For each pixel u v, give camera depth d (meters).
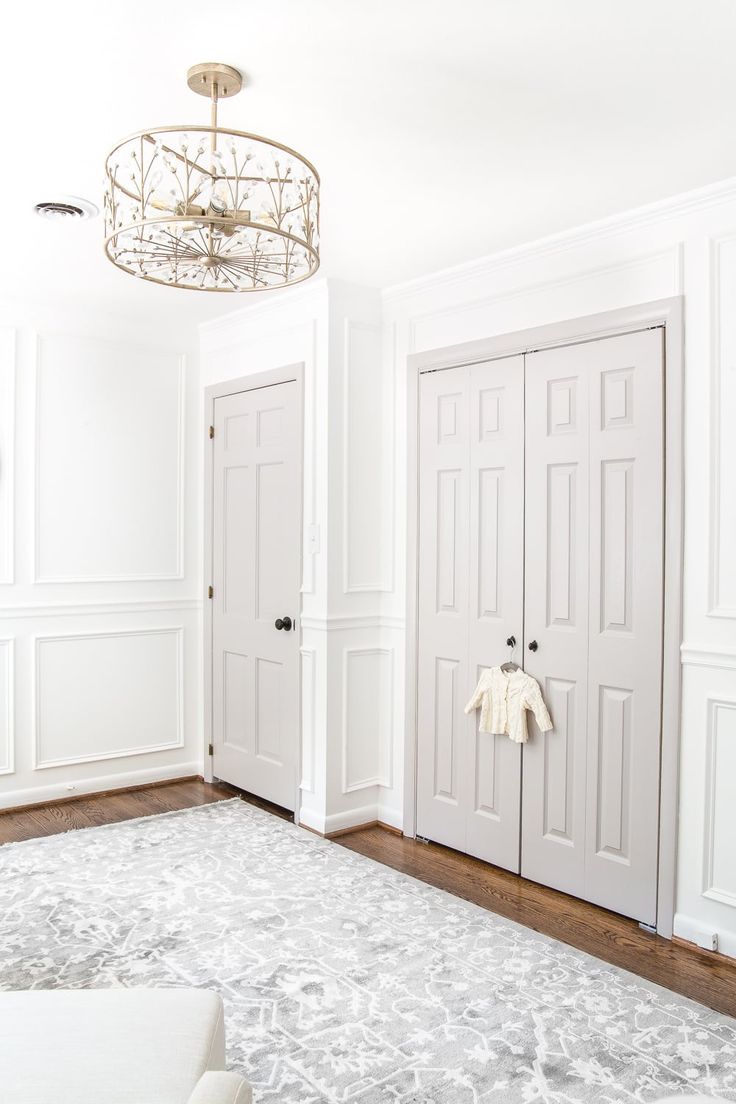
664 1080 2.05
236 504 4.46
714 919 2.76
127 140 1.91
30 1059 1.39
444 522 3.68
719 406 2.75
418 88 2.13
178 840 3.69
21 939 2.72
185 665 4.74
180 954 2.63
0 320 4.06
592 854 3.11
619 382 3.02
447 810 3.68
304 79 2.09
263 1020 2.27
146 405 4.56
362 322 3.92
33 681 4.18
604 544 3.07
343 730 3.89
